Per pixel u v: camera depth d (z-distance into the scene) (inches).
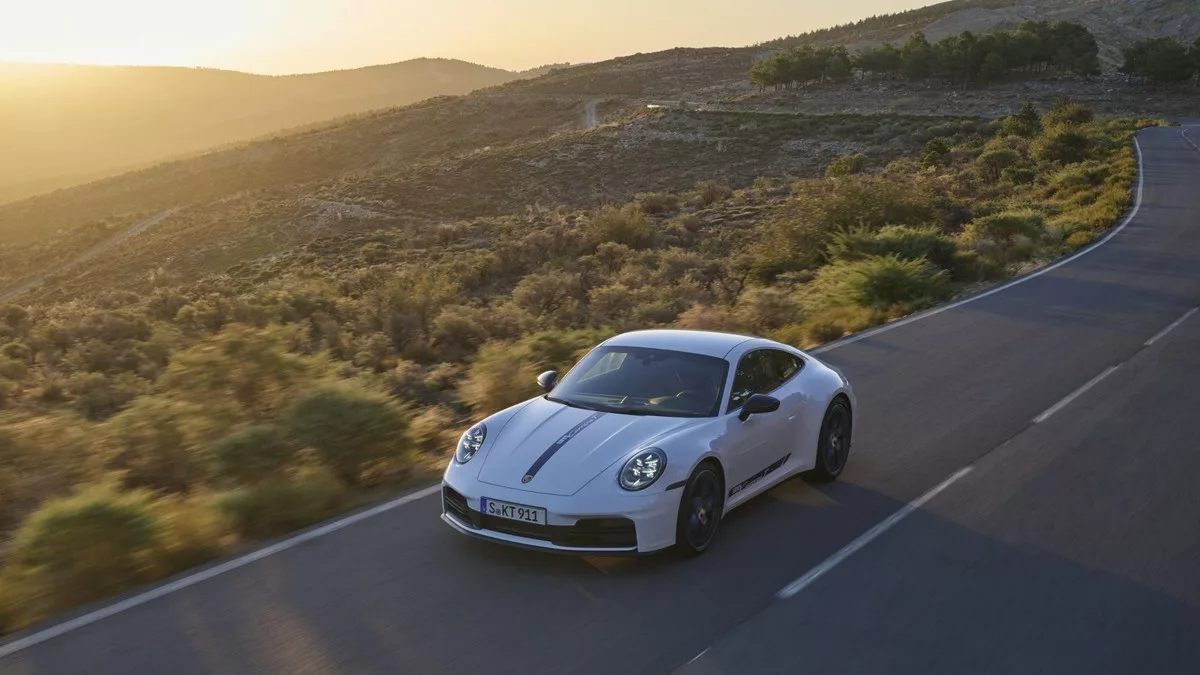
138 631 184.9
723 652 173.6
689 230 1756.9
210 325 1144.8
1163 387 412.8
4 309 1793.8
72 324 1290.6
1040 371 447.2
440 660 171.0
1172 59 5241.1
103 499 223.9
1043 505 263.3
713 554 222.7
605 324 848.3
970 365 461.4
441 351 867.4
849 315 621.6
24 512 306.7
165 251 3346.5
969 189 1729.8
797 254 975.6
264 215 3577.8
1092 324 573.6
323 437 292.4
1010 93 5359.3
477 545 228.7
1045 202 1482.5
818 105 5467.5
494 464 215.8
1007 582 209.3
